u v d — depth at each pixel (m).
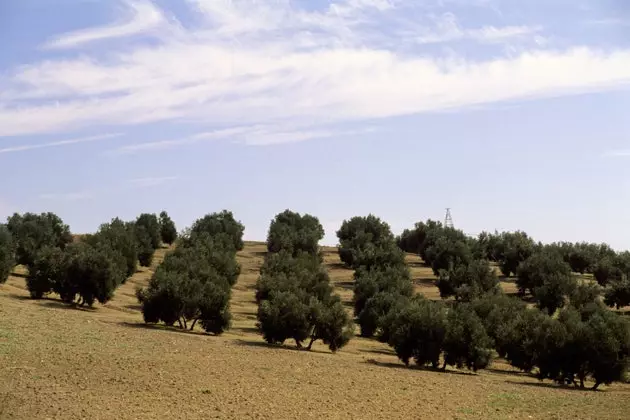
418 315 36.84
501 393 27.66
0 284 53.38
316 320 40.25
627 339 34.41
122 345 30.38
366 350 42.94
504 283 75.25
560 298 57.09
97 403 19.77
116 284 48.38
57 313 39.59
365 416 21.08
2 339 28.39
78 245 51.69
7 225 74.06
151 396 21.34
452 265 65.31
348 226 93.69
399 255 72.88
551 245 83.00
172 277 43.00
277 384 25.20
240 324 49.19
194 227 93.56
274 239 88.62
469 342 36.44
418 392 26.34
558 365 34.28
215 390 22.95
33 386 21.12
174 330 41.41
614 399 27.23
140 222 90.81
